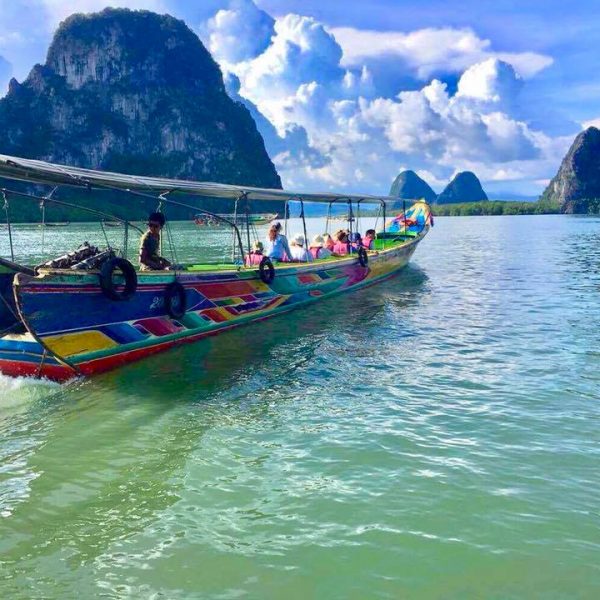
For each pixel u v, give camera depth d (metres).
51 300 7.87
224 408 7.31
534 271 22.36
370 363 9.31
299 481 5.38
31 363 8.39
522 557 4.20
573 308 13.84
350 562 4.19
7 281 8.49
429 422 6.75
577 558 4.18
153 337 9.80
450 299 15.79
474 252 33.25
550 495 5.05
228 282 11.59
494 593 3.84
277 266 13.62
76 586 3.96
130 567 4.16
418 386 8.09
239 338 11.24
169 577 4.05
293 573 4.08
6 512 4.89
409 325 12.30
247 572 4.09
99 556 4.29
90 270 8.44
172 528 4.65
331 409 7.23
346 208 21.19
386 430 6.52
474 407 7.22
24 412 7.22
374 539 4.45
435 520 4.69
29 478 5.47
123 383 8.38
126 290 8.95
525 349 9.97
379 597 3.82
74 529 4.64
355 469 5.59
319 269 15.05
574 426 6.56
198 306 10.82
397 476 5.43
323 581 3.99
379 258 18.75
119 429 6.63
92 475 5.53
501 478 5.36
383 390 7.95
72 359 8.34
